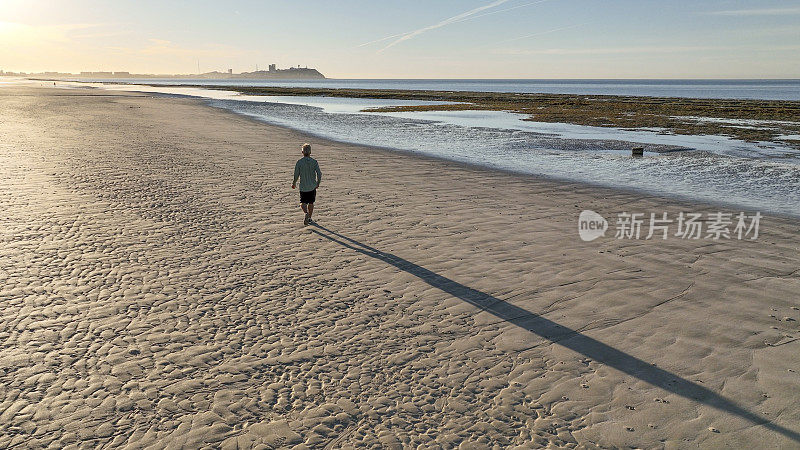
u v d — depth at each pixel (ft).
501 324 21.22
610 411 15.74
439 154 70.44
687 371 17.74
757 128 111.45
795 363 18.06
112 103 172.14
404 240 31.81
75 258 27.58
